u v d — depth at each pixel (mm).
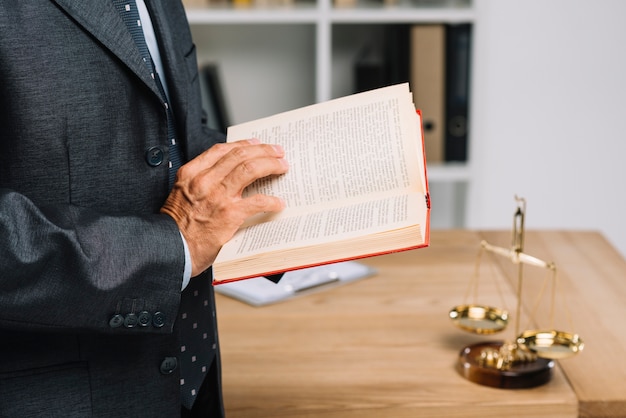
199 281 1201
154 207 1090
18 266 903
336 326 1523
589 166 2791
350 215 1030
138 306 987
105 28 1013
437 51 2635
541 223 2838
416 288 1697
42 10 979
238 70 3043
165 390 1094
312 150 1101
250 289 1667
